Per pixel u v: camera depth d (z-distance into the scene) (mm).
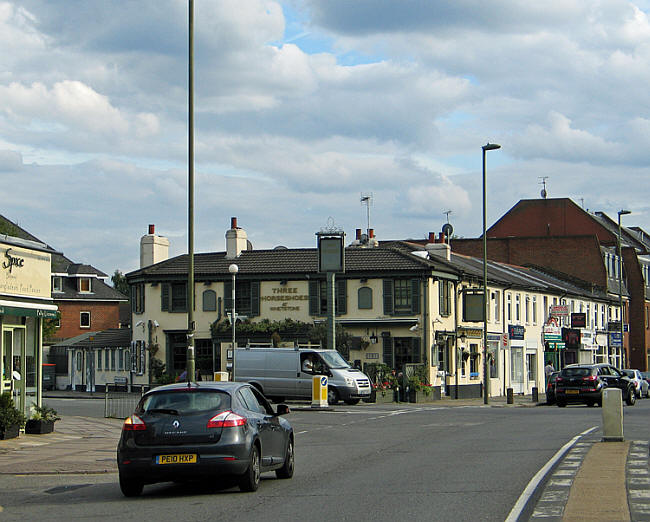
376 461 18188
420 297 50094
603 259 78688
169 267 54688
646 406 41469
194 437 13648
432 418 31203
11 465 17953
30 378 25000
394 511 11859
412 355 49906
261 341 52094
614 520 10555
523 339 62188
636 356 85438
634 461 16344
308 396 39688
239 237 54750
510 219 87375
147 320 54469
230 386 14547
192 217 26000
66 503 13555
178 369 54031
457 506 12125
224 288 53219
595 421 28219
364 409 37344
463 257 63562
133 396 30562
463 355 53281
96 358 58625
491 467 16438
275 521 11359
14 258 24000
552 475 14859
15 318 24234
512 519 11016
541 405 45625
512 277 63062
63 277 81812
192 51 26062
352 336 50594
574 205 85750
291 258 53750
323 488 14344
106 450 20688
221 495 13906
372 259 51594
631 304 86000
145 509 12750
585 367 42000
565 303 70625
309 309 51938
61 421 28922
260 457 14461
